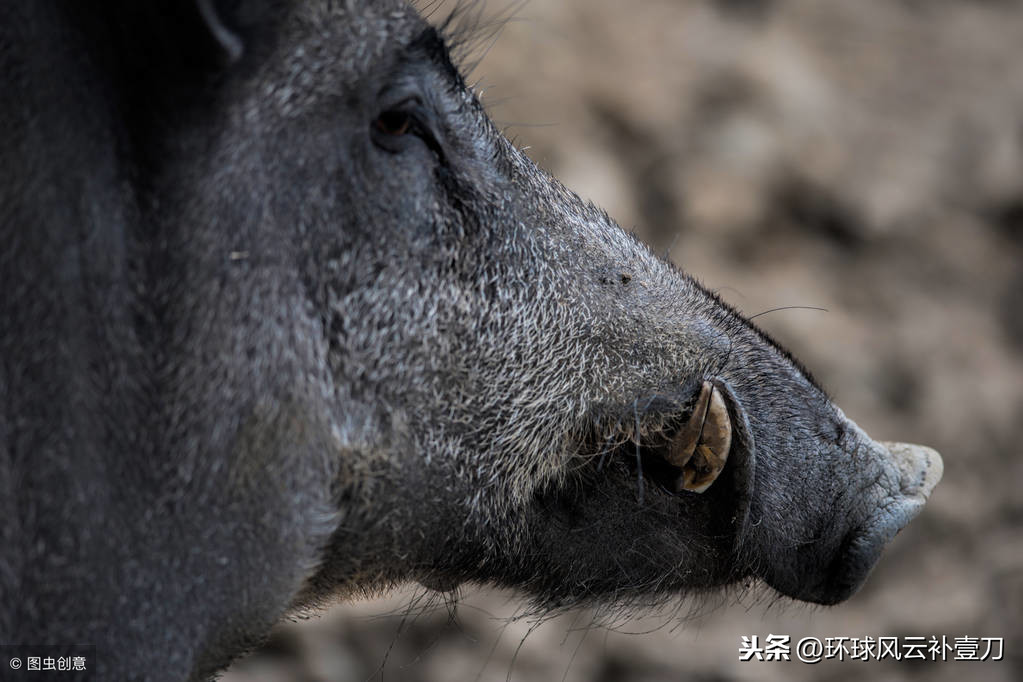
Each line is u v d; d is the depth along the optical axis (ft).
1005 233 52.21
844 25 59.62
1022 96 57.36
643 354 20.63
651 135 50.90
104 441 17.11
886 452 22.72
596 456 20.58
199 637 18.03
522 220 19.88
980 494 43.29
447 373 19.10
